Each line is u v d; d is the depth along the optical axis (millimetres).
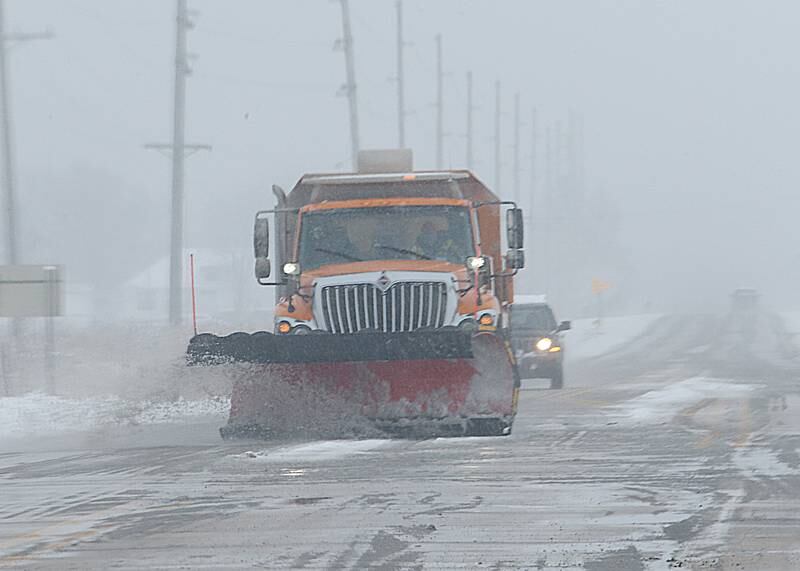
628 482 36438
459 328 51750
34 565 25969
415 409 48250
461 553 26703
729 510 31688
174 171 121312
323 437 48844
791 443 46562
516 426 53812
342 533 29031
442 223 56125
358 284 52094
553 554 26531
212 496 34750
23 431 56469
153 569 25500
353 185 59312
